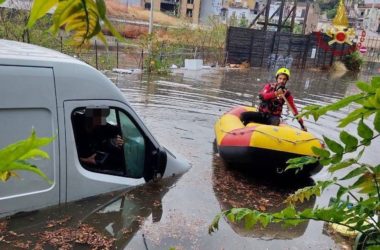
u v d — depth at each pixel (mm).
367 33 62562
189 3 59125
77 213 4484
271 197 5844
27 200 4152
